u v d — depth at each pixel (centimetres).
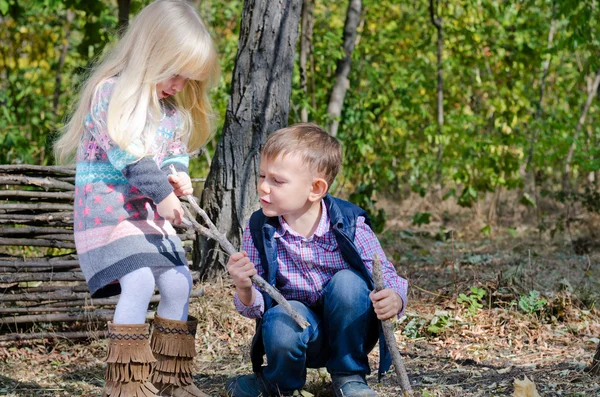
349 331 296
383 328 279
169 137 310
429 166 1191
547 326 452
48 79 1143
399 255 703
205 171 1040
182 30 296
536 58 1045
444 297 514
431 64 1197
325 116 860
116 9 1209
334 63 921
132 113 287
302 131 295
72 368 394
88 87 302
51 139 567
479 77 1088
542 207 1052
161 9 300
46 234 443
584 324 456
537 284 534
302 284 305
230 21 1130
